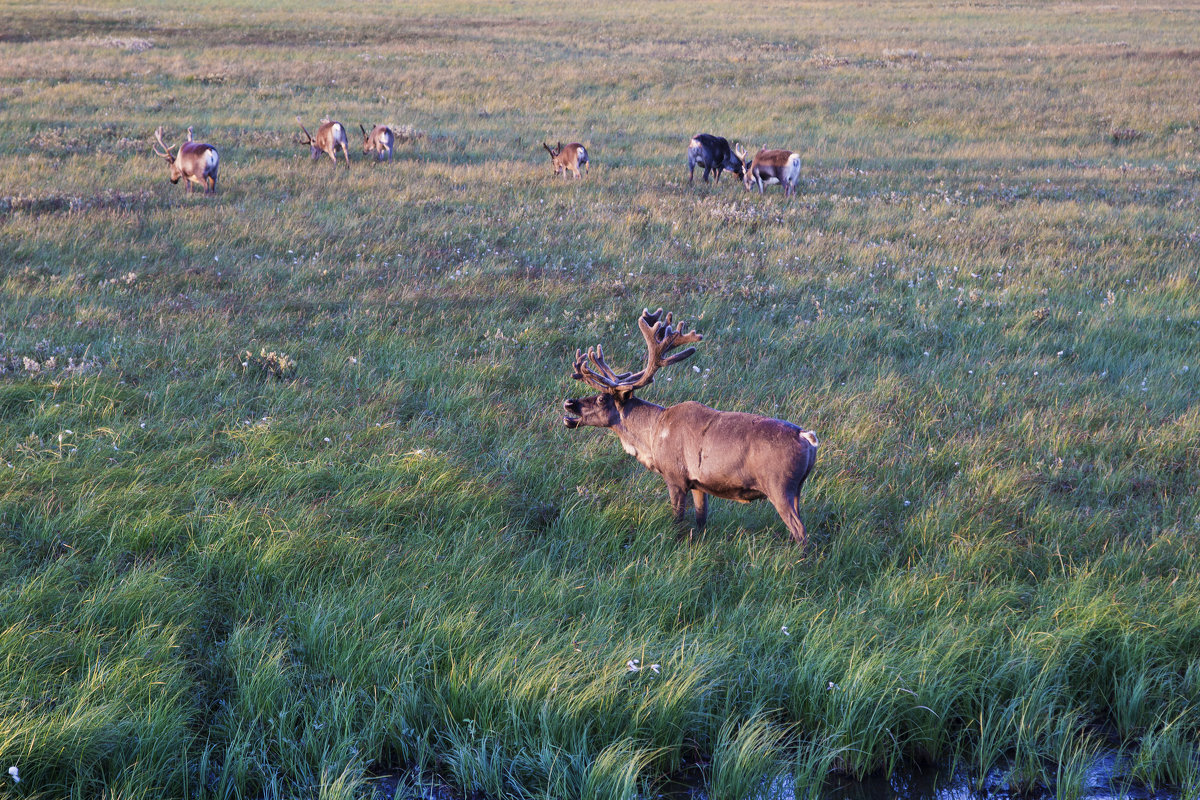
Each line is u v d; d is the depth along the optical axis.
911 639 8.31
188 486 10.80
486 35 84.00
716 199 29.23
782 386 14.66
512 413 13.56
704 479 9.91
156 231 23.48
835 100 52.53
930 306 18.97
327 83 55.47
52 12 92.88
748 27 96.25
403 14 107.06
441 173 32.56
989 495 11.21
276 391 13.87
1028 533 10.42
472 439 12.70
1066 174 34.38
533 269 21.05
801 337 17.00
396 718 7.34
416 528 10.31
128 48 67.12
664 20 103.44
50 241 21.91
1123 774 7.30
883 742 7.47
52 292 18.14
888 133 44.31
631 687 7.62
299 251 22.44
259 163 33.75
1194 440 12.69
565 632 8.36
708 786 7.20
